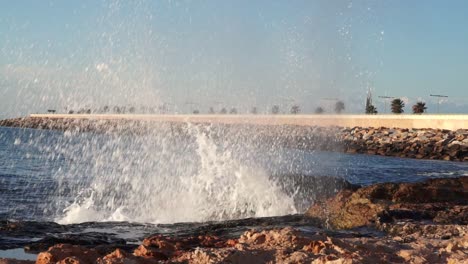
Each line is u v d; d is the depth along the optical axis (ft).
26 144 159.84
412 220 30.81
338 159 92.99
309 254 19.58
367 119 204.95
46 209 45.09
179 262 18.86
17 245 26.25
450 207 33.99
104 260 17.80
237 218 40.63
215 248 20.67
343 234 27.20
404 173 99.19
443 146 154.40
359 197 35.70
